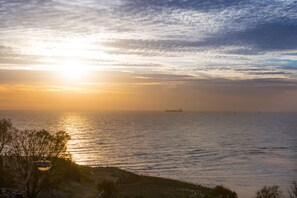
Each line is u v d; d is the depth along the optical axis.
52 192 50.19
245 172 101.50
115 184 66.44
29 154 45.66
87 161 119.06
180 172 101.38
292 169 106.12
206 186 81.12
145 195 60.56
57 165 48.31
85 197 53.75
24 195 44.62
